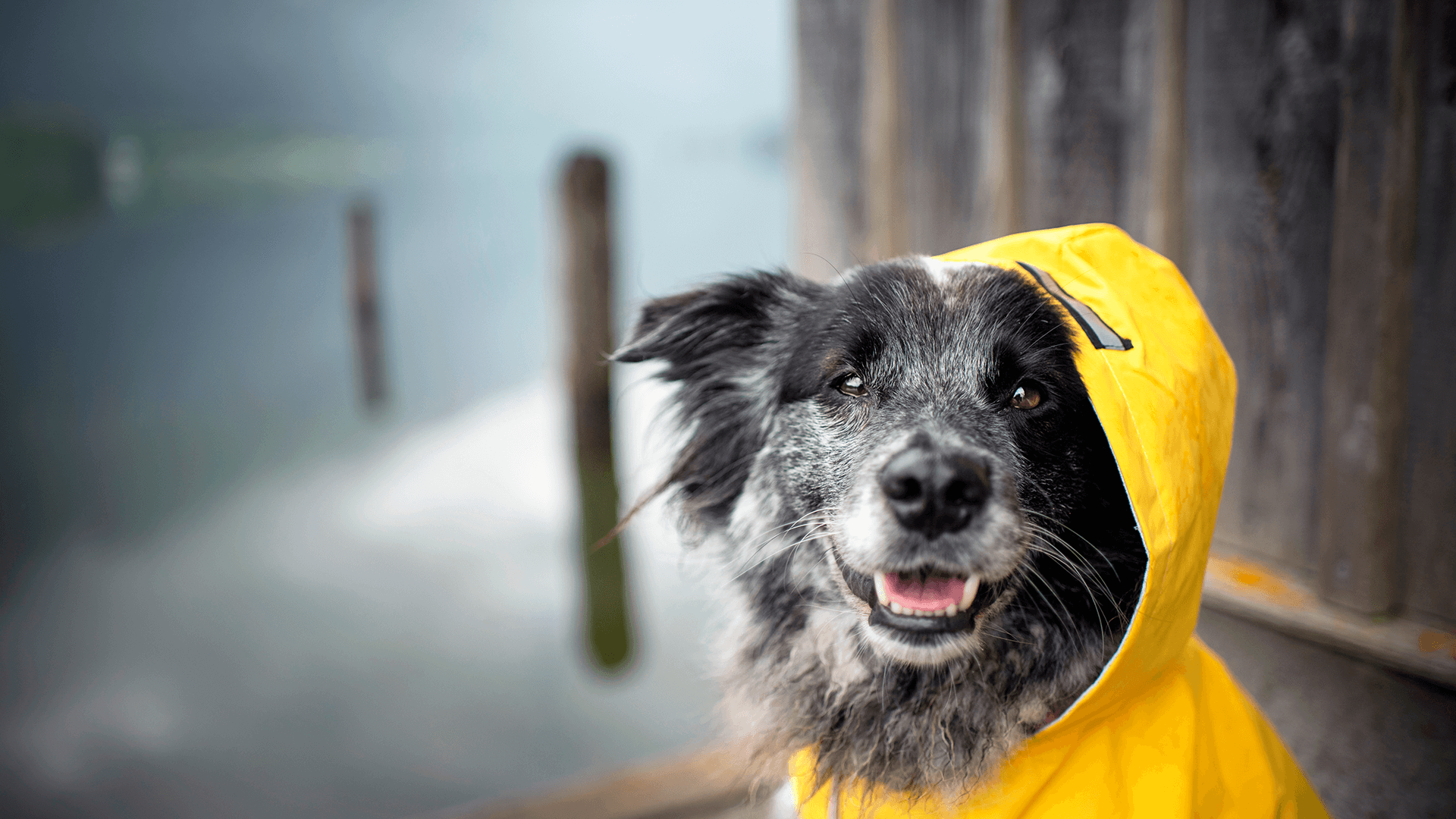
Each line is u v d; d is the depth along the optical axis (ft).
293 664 5.65
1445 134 2.06
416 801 4.25
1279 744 1.90
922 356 1.90
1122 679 1.69
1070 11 2.65
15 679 5.55
